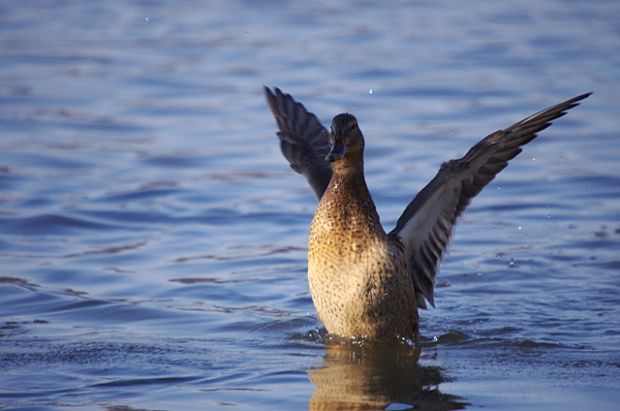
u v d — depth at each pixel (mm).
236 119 19953
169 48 26266
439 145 17859
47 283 11859
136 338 10000
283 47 26266
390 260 9672
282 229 14016
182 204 15062
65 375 8836
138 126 19531
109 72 23891
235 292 11578
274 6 31719
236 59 25000
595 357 9461
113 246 13289
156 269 12414
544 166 16766
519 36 27547
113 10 31219
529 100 20953
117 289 11656
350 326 9820
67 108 20844
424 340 10086
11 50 26109
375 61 24594
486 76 23172
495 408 7988
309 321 10617
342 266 9664
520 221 14258
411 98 21281
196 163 17172
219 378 8781
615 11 30812
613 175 16109
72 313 10859
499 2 32500
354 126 9766
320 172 11312
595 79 22719
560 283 11891
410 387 8547
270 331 10320
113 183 16094
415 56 25188
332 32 28094
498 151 9523
